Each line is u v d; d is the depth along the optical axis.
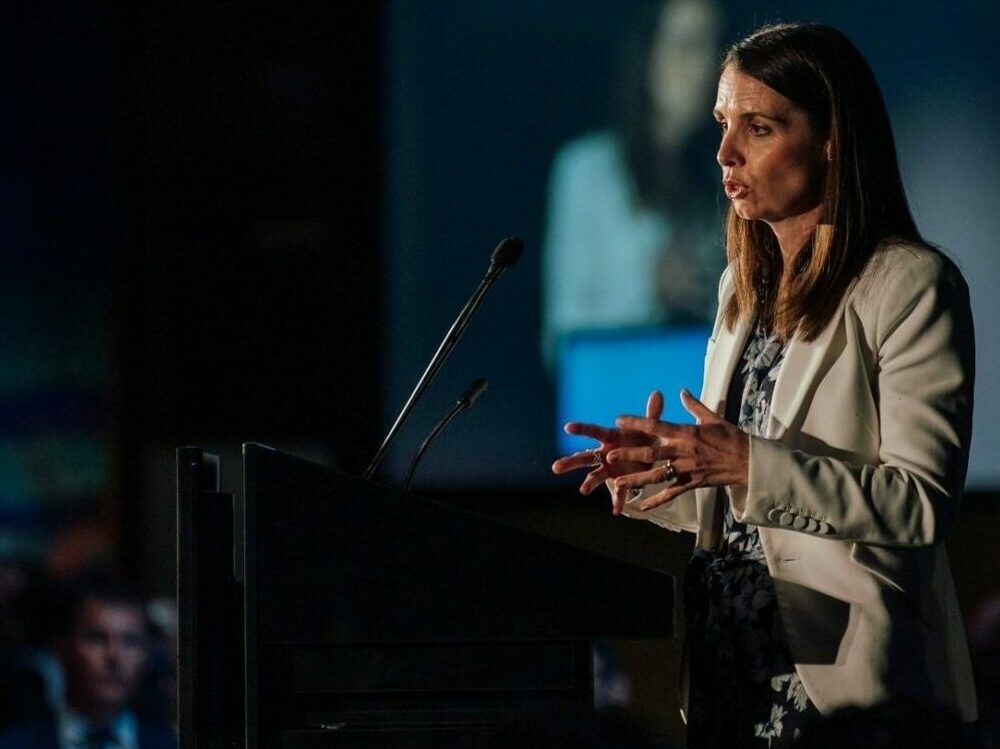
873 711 3.03
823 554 6.00
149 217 16.23
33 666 13.10
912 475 5.80
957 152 14.77
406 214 15.80
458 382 15.50
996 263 14.68
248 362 16.20
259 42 16.16
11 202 16.25
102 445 16.22
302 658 5.45
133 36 16.20
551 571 5.24
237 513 10.95
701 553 6.52
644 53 15.26
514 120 15.57
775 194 6.30
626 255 15.23
